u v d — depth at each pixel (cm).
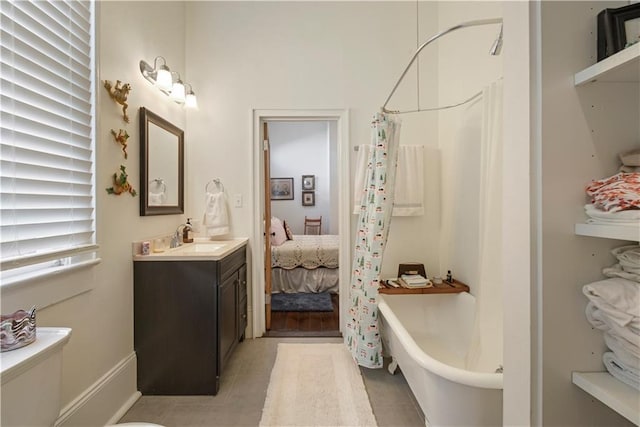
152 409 173
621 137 75
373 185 214
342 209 271
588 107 74
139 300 187
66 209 132
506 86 83
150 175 203
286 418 163
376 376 205
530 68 74
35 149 118
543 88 73
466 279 227
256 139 268
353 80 269
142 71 194
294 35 269
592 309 73
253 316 266
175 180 241
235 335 226
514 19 79
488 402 121
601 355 75
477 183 211
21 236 112
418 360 133
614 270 73
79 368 141
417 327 242
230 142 268
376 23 270
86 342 146
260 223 270
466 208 226
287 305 340
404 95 270
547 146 73
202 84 267
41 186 120
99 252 153
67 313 135
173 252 203
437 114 270
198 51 267
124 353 176
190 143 266
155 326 187
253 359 227
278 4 269
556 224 74
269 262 284
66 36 133
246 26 268
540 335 74
